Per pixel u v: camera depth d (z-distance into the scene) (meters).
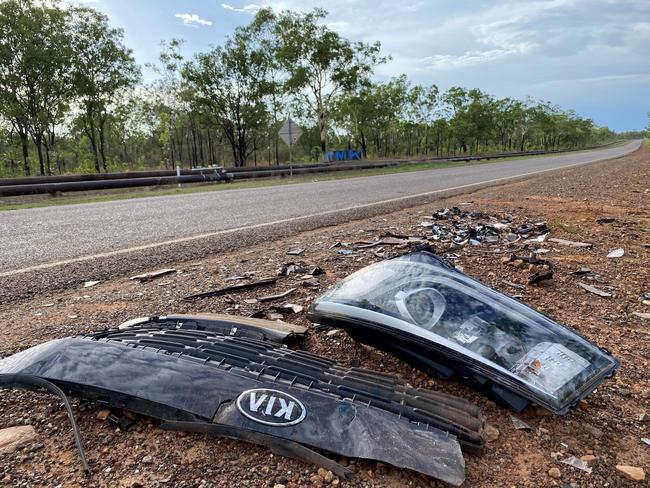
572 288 3.74
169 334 2.12
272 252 4.86
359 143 49.28
